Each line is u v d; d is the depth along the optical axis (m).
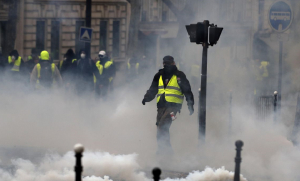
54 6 89.94
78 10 94.44
